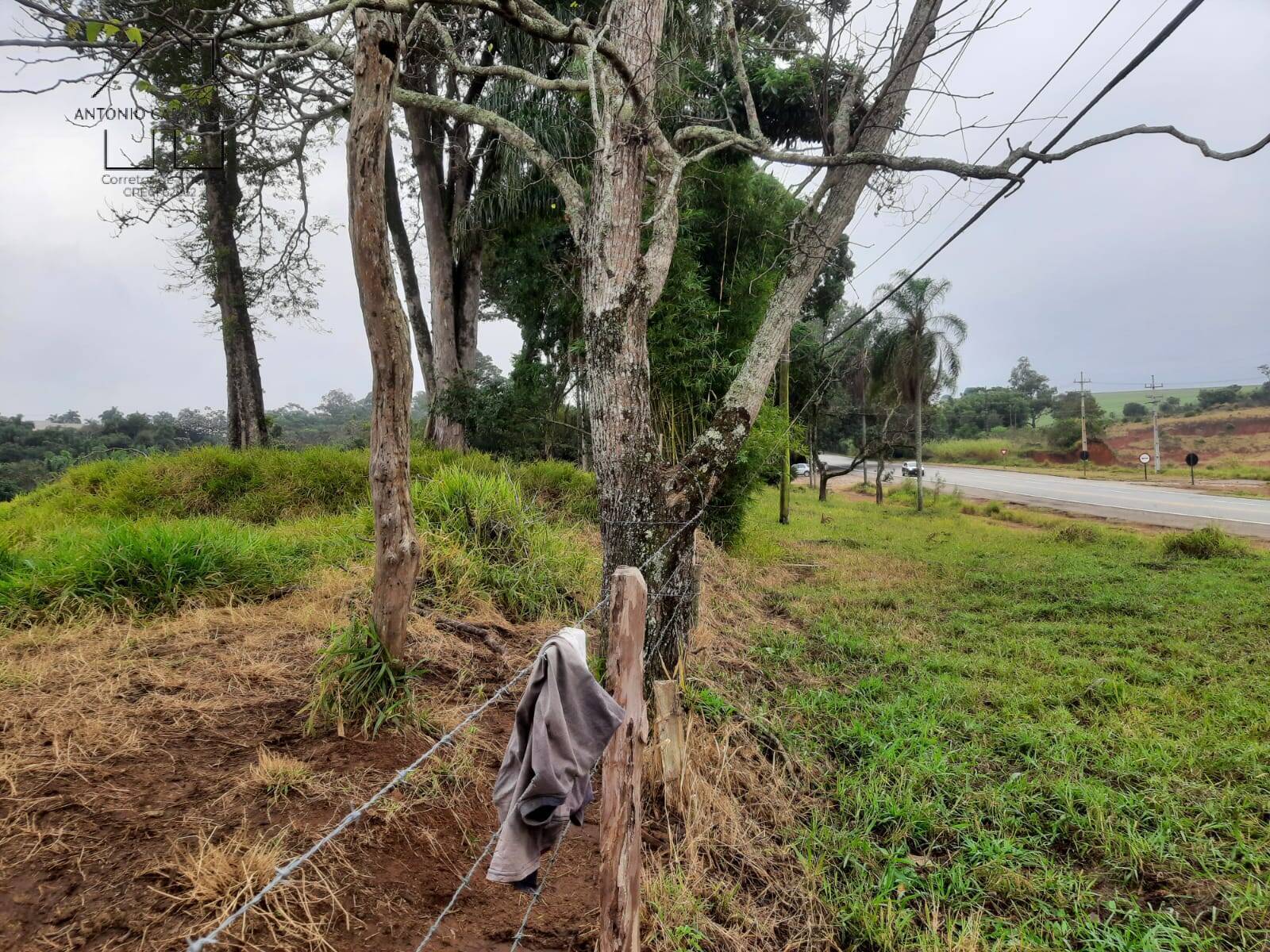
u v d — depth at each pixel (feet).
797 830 14.26
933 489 127.34
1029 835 14.34
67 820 9.35
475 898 10.12
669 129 30.96
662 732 13.71
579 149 41.24
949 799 15.58
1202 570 42.37
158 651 15.43
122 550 18.54
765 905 12.03
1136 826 14.23
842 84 25.40
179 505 34.68
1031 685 22.21
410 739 12.78
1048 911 11.80
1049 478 170.40
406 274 56.85
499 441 53.21
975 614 32.09
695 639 22.84
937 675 23.39
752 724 17.84
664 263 18.40
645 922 10.69
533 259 51.31
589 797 7.86
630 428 17.21
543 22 16.12
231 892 8.48
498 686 16.44
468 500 24.63
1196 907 11.93
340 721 12.44
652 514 17.28
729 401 19.36
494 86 43.70
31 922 7.79
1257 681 22.06
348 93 22.04
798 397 79.41
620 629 8.45
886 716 19.56
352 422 103.45
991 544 55.77
